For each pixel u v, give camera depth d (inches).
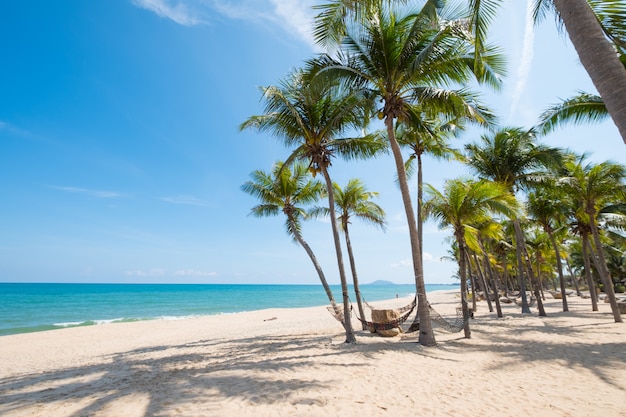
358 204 596.4
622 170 516.1
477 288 1795.0
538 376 242.2
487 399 195.6
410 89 367.9
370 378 240.7
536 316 648.4
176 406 187.8
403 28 356.5
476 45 227.5
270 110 405.1
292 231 588.4
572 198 629.6
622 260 1507.1
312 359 308.5
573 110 415.5
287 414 173.0
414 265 372.5
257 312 1195.3
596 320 552.4
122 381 259.9
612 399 189.9
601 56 112.0
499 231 677.9
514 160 625.0
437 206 440.8
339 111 400.5
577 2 121.4
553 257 1210.0
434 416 170.2
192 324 825.5
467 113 345.4
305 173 562.3
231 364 304.7
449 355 316.5
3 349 524.1
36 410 197.2
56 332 700.7
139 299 2294.5
